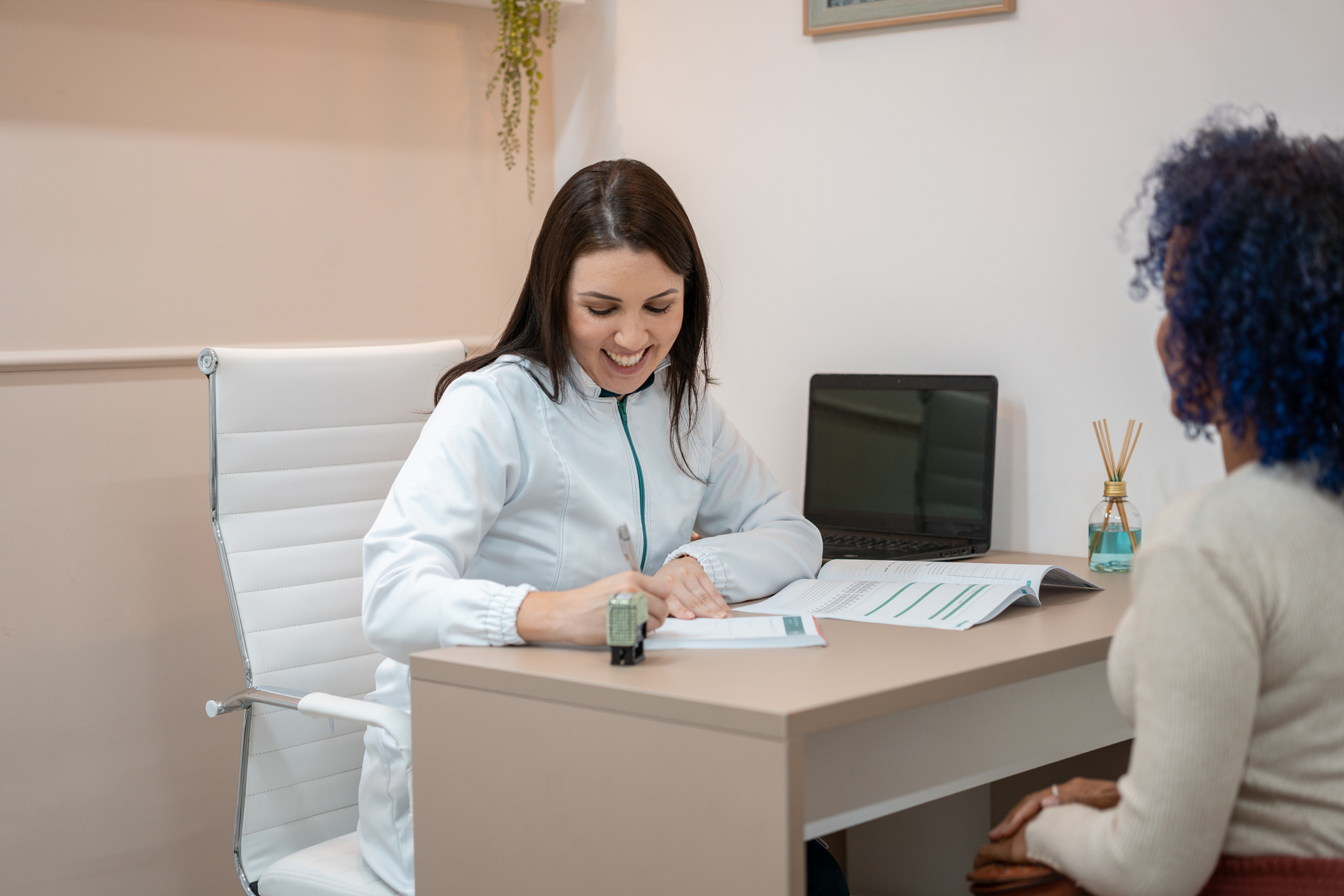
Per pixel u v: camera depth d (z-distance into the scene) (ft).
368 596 4.42
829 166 7.00
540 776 3.68
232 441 5.37
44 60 6.36
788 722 3.11
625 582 4.00
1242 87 5.59
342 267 7.49
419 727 4.02
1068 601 4.87
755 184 7.34
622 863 3.50
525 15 7.61
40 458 6.46
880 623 4.40
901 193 6.72
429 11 7.78
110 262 6.62
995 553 6.37
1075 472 6.19
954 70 6.47
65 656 6.58
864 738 3.70
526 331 5.17
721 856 3.26
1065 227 6.14
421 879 4.05
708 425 5.77
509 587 4.18
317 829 5.38
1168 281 3.04
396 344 7.74
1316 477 2.77
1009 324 6.37
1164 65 5.80
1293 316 2.72
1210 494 2.83
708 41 7.48
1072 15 6.05
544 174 8.39
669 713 3.35
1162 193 3.05
